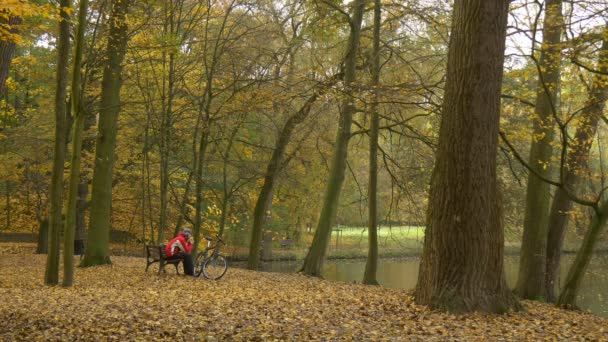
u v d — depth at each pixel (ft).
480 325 29.94
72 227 43.86
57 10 30.09
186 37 63.05
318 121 72.79
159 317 30.14
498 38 33.42
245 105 64.59
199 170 65.92
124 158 90.22
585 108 42.88
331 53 72.23
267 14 68.39
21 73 72.95
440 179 34.32
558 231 53.78
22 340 24.57
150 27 61.82
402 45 63.77
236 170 84.17
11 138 77.46
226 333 26.73
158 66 69.31
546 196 52.11
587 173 52.01
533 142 51.98
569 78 47.91
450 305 33.24
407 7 57.11
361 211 80.23
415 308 34.12
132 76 73.61
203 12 68.49
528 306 38.04
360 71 68.69
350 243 128.57
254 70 66.90
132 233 109.81
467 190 33.47
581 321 33.63
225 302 36.99
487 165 33.71
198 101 69.82
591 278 79.66
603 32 40.01
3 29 28.86
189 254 53.93
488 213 33.81
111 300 36.27
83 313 30.50
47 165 84.43
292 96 63.87
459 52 33.68
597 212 41.83
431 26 56.54
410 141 67.10
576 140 50.19
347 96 50.37
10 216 111.86
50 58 71.10
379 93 49.32
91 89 75.31
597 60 42.96
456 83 33.73
